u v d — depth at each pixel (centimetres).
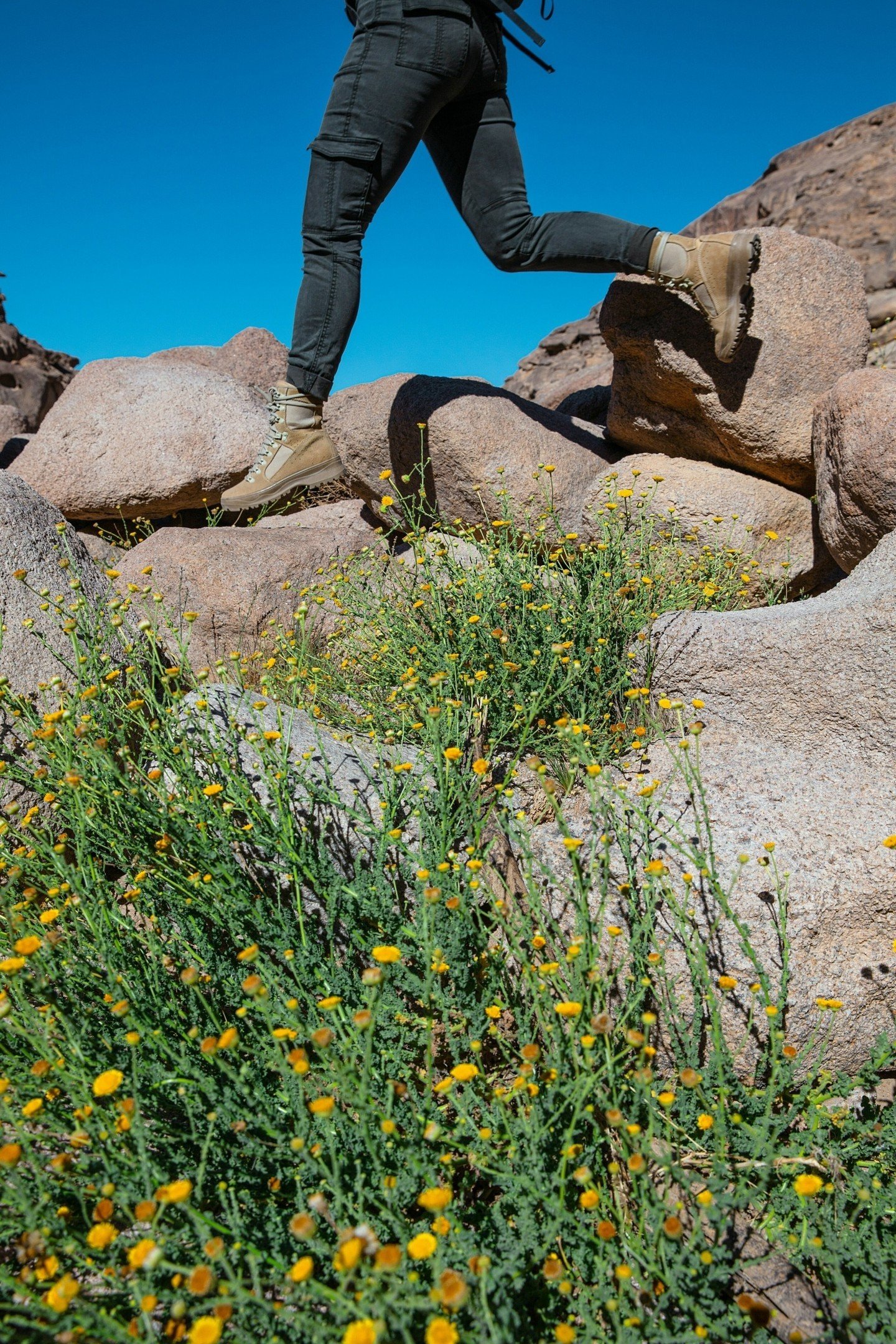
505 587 285
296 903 187
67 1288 107
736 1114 161
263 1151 145
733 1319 128
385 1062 165
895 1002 183
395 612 312
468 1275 116
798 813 200
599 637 257
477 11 342
